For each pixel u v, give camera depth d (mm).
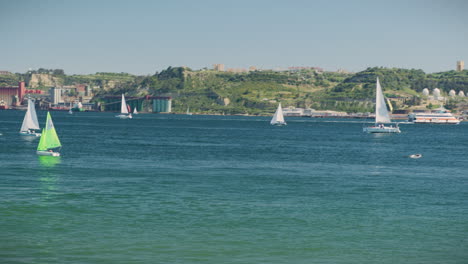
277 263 46344
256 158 128125
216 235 53938
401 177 96125
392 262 47031
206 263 45938
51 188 77625
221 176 93312
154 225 57188
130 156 125625
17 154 124625
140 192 75375
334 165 115062
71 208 64438
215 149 153625
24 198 69812
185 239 52312
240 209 65438
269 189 80250
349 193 77875
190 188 79625
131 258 46688
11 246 49281
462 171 106625
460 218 62375
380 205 69250
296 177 93938
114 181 84875
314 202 70688
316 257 48031
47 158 117375
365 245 51562
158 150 145000
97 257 46750
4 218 59219
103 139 189250
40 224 56969
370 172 103000
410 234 55406
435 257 48438
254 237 53500
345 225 58656
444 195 76938
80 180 85438
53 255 47031
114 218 59844
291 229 56625
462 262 47250
